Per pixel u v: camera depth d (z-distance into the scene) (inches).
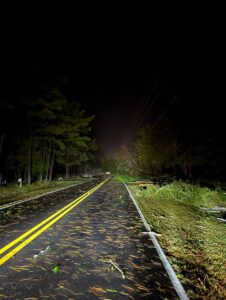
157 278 198.2
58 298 165.5
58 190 984.9
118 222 399.9
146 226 373.4
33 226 359.3
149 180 1808.6
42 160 1579.7
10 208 521.0
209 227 394.9
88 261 229.9
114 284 186.7
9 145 1389.0
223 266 238.5
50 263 223.1
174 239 313.6
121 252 256.1
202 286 191.2
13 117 1202.0
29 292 172.6
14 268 211.5
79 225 371.6
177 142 1232.8
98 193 873.5
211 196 669.9
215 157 967.0
